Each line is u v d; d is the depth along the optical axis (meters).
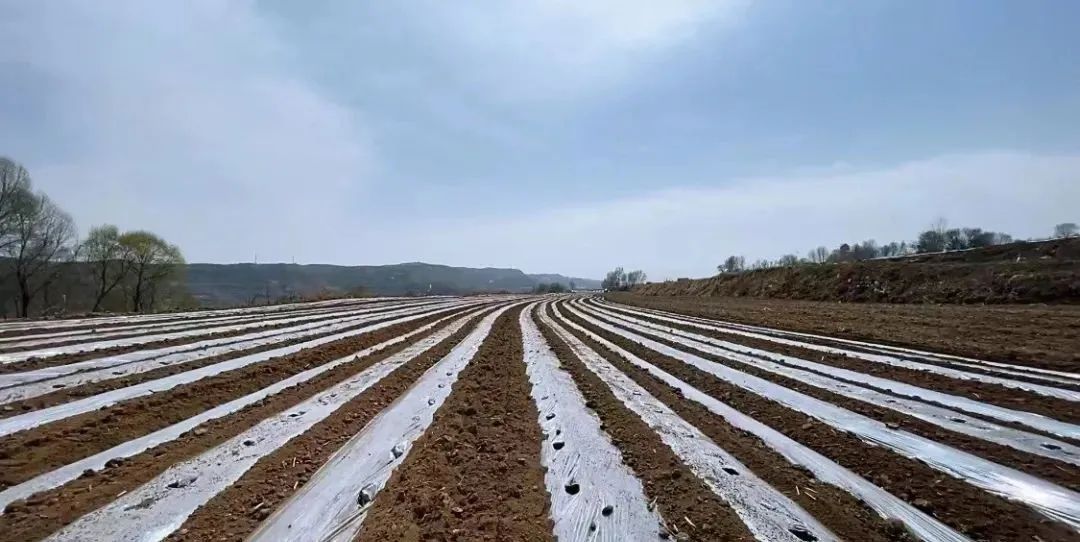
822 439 5.91
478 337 16.72
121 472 4.79
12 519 3.84
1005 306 18.38
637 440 6.00
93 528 3.78
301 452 5.45
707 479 4.86
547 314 30.42
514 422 6.87
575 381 9.48
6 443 5.34
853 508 4.24
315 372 9.83
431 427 6.46
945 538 3.76
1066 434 5.92
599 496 4.51
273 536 3.75
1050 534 3.77
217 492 4.43
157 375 8.72
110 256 36.19
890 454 5.37
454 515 4.11
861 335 14.09
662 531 3.89
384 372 10.02
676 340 15.53
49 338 12.37
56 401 6.96
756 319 20.25
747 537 3.79
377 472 4.97
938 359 10.46
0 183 30.89
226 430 6.12
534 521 4.07
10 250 31.75
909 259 30.75
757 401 7.71
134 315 20.08
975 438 5.80
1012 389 7.87
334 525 3.92
